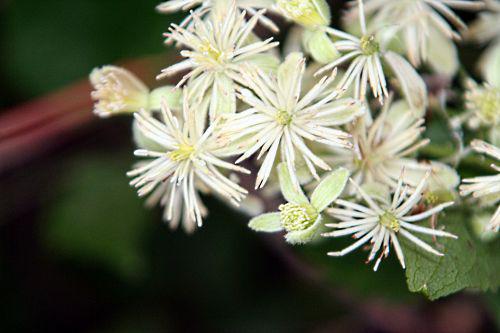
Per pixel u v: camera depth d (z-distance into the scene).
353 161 0.25
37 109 0.29
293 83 0.24
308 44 0.25
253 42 0.25
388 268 0.28
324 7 0.25
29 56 0.31
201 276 0.31
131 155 0.31
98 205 0.31
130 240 0.30
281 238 0.30
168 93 0.25
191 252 0.31
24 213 0.32
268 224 0.24
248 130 0.24
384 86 0.24
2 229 0.32
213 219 0.31
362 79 0.24
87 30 0.31
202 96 0.24
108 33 0.31
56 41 0.31
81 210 0.31
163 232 0.31
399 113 0.25
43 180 0.31
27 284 0.32
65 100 0.30
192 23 0.25
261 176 0.24
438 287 0.25
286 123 0.24
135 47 0.31
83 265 0.31
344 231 0.24
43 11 0.31
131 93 0.25
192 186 0.24
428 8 0.26
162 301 0.32
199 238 0.31
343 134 0.24
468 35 0.28
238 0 0.25
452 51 0.26
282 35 0.28
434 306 0.31
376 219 0.24
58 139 0.31
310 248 0.28
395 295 0.28
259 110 0.24
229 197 0.24
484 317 0.31
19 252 0.32
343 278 0.28
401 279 0.28
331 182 0.24
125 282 0.31
